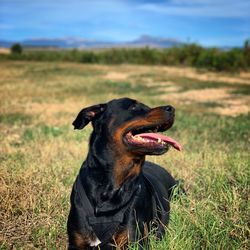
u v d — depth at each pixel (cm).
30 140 210
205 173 146
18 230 115
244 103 375
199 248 98
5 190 130
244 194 129
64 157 178
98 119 96
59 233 112
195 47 919
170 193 127
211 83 539
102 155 93
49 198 129
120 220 92
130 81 557
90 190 93
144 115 94
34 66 852
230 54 750
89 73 679
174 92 450
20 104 348
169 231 99
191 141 217
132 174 93
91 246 94
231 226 107
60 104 350
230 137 229
